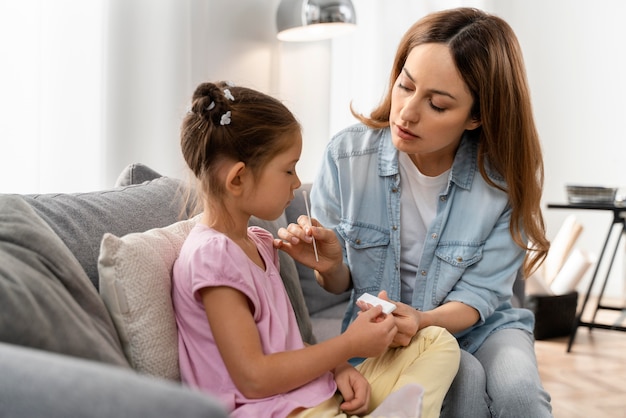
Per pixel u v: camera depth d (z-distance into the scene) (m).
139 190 1.46
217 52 2.77
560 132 4.39
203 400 0.61
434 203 1.57
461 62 1.36
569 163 4.39
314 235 1.40
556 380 2.78
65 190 2.15
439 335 1.27
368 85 3.46
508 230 1.53
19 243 0.99
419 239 1.59
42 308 0.90
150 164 2.37
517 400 1.30
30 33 2.02
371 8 3.44
